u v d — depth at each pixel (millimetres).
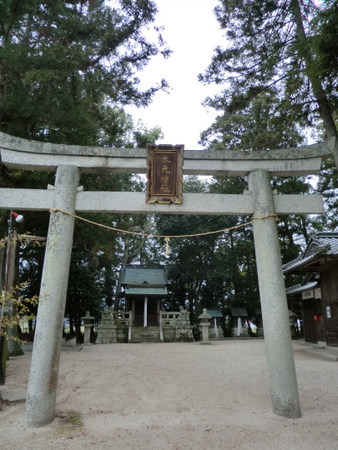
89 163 6398
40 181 11133
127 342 22562
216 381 8211
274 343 5645
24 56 9930
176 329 23094
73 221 6148
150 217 31047
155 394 7117
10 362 11102
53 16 11352
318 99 10688
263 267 6004
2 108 10516
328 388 7293
